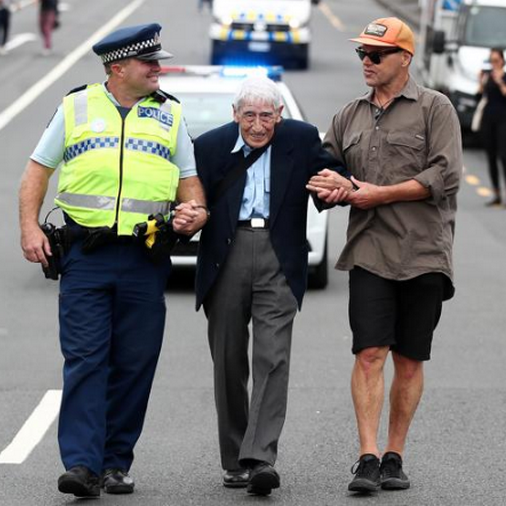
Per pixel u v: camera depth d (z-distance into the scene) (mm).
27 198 18859
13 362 27453
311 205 34219
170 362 27297
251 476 18656
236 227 19125
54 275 18938
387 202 19031
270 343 18953
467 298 34125
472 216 46781
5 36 95375
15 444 21766
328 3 143375
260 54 88500
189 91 34906
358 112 19500
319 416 23484
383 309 19219
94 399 18516
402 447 19688
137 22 116000
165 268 19141
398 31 19047
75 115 18766
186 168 19172
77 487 18172
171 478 19938
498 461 20922
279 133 19141
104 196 18688
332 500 18828
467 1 66312
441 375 26516
